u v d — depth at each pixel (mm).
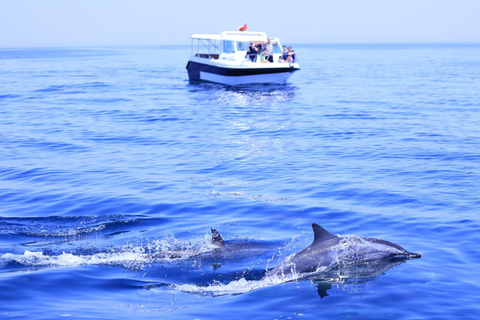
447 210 11008
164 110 29047
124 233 10094
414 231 9789
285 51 41062
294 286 7512
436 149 17453
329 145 18734
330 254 8156
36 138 20406
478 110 27422
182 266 8414
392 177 13938
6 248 9266
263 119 25656
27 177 14422
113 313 6695
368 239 8547
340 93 37438
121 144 19359
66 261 8617
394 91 38531
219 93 37312
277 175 14500
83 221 10789
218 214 11172
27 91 39719
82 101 33312
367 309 6758
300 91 38781
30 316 6559
